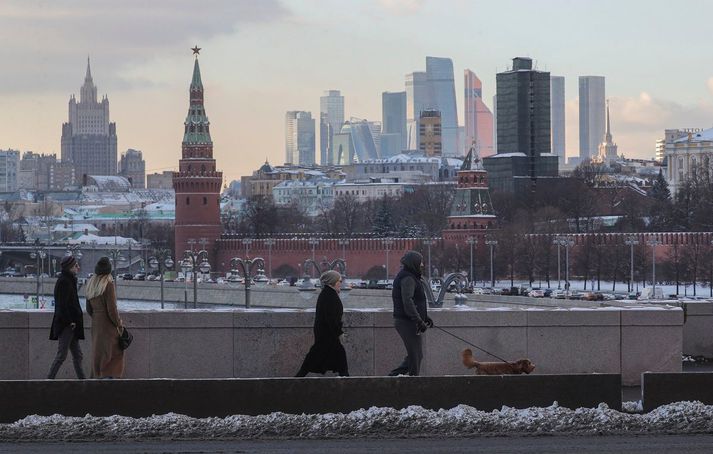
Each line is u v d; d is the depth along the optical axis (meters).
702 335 63.69
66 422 43.94
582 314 56.09
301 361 54.84
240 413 45.44
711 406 45.22
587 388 46.16
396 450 41.41
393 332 54.69
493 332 55.78
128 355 54.69
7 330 55.31
